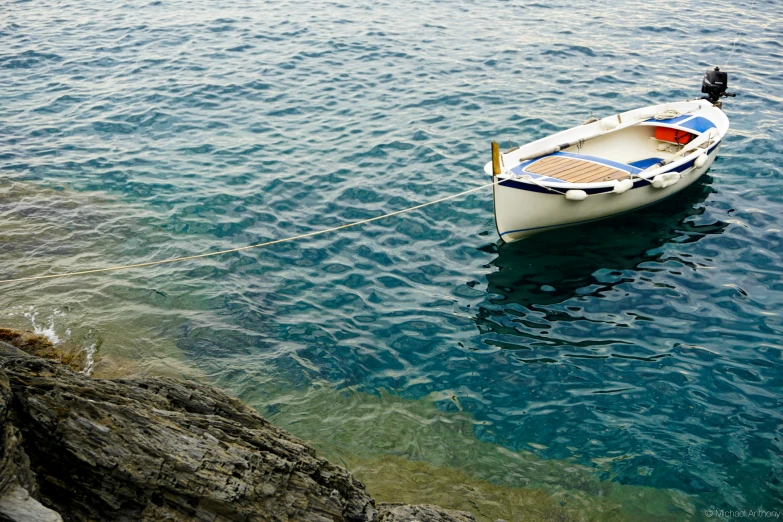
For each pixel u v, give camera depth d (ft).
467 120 65.77
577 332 40.52
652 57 81.20
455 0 101.81
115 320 40.01
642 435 33.53
